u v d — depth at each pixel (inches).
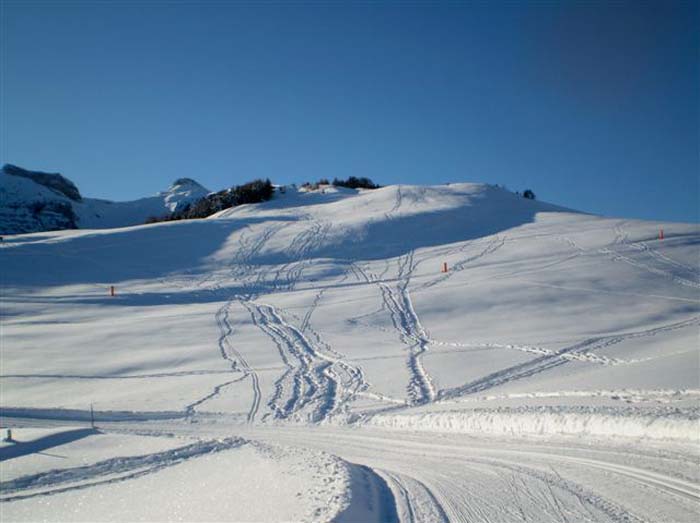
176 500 351.6
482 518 254.1
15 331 1208.2
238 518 278.7
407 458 430.0
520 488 297.6
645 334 996.6
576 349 908.0
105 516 341.1
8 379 906.7
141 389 836.6
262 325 1199.6
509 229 2146.9
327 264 1790.1
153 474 450.0
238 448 524.4
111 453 542.6
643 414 390.3
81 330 1206.3
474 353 924.0
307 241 2031.3
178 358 992.9
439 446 459.2
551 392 573.3
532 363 839.7
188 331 1170.0
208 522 280.5
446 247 1925.4
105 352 1052.5
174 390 820.0
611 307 1224.8
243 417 687.7
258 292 1545.3
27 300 1477.6
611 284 1402.6
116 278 1702.8
